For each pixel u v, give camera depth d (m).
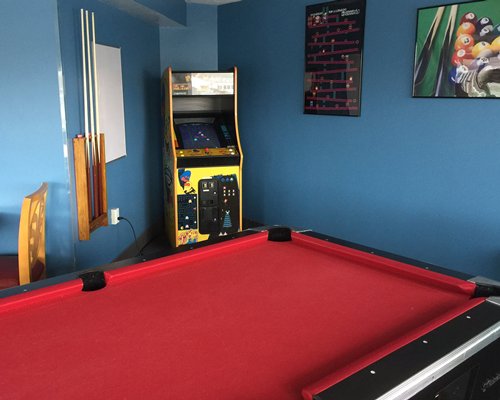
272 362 1.19
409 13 3.41
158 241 4.92
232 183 4.40
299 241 2.12
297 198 4.64
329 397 0.99
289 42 4.44
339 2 3.88
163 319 1.42
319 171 4.35
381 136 3.74
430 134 3.40
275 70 4.65
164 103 4.66
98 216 3.39
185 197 4.32
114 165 3.93
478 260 3.24
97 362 1.19
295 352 1.24
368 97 3.79
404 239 3.69
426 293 1.62
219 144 4.44
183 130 4.50
